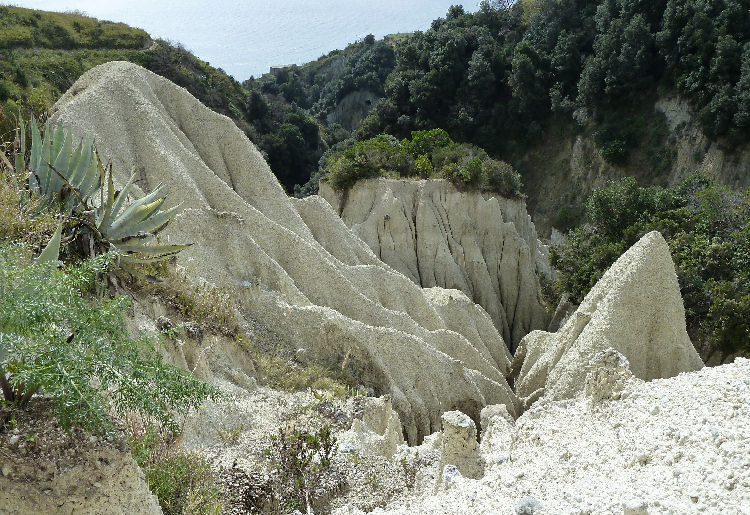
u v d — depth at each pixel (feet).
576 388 53.01
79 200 37.27
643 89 154.51
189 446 33.88
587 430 30.66
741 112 132.57
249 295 55.88
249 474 32.42
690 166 142.92
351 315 64.69
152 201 42.39
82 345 20.15
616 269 58.80
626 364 34.65
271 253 64.44
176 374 23.12
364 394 51.19
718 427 24.41
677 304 54.49
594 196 99.76
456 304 80.48
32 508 18.76
